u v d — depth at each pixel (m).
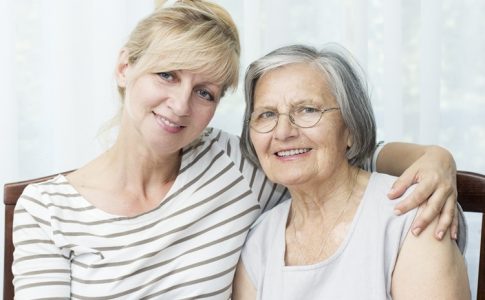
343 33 1.89
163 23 1.18
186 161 1.32
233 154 1.37
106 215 1.25
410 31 1.90
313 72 1.19
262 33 1.89
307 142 1.18
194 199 1.29
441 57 1.87
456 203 1.17
